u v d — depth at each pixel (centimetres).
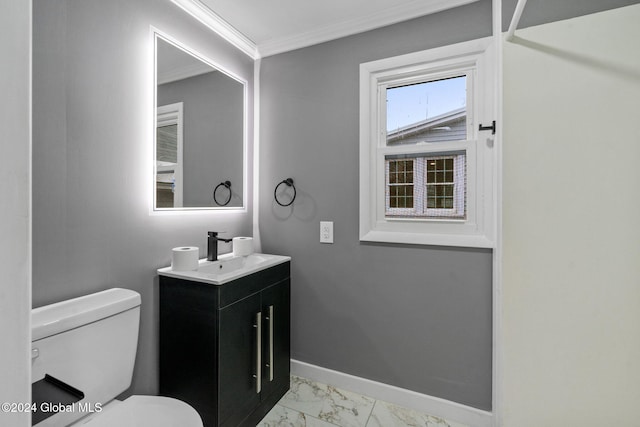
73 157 113
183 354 136
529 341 109
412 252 165
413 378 164
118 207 129
